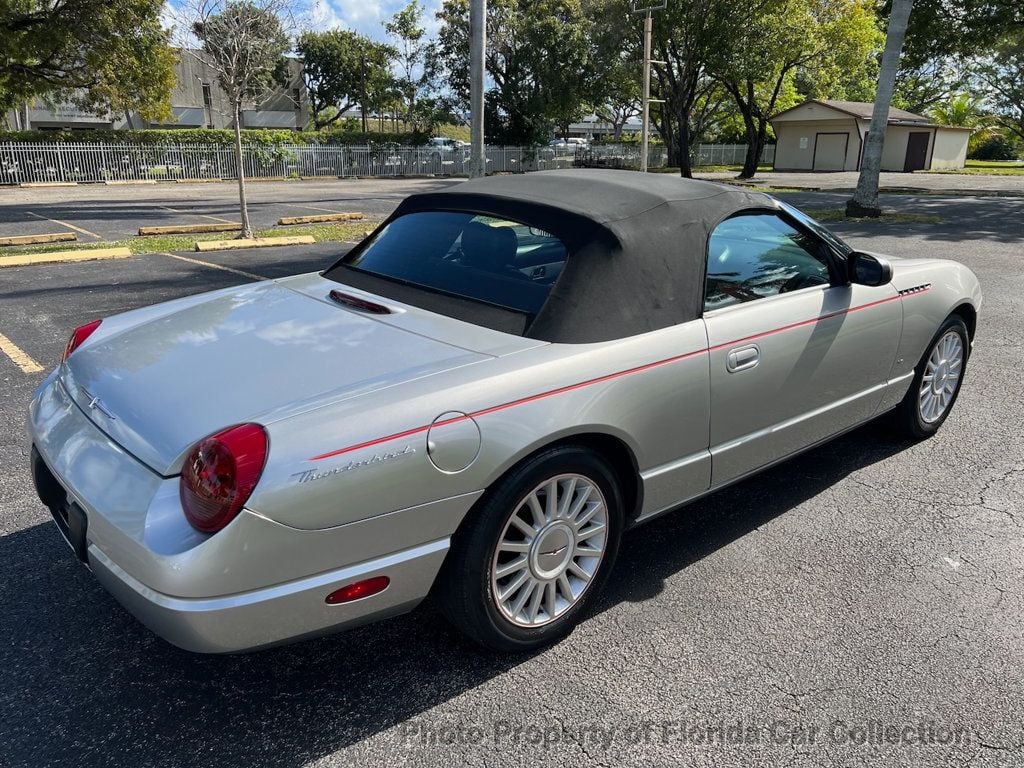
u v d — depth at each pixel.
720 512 3.70
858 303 3.60
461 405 2.27
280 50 13.77
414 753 2.20
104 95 28.42
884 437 4.58
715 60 30.36
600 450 2.76
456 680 2.51
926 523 3.57
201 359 2.55
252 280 8.72
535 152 40.66
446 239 3.20
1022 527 3.54
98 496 2.20
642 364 2.69
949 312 4.23
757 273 3.26
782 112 46.75
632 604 2.94
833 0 35.62
